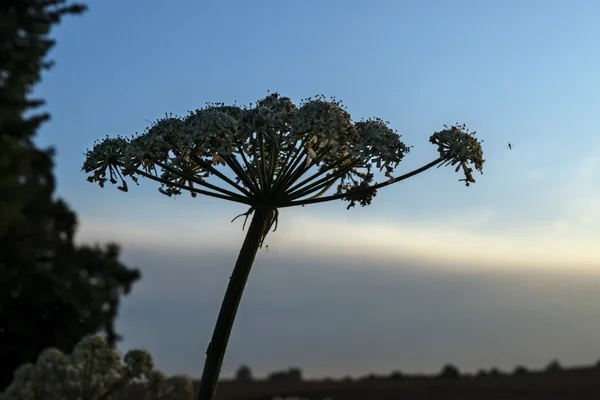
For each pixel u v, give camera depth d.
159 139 0.55
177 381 0.59
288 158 0.54
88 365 0.58
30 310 1.12
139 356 0.58
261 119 0.53
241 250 0.54
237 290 0.53
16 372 0.57
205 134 0.53
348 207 0.59
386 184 0.56
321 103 0.55
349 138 0.55
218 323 0.53
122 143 0.57
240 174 0.54
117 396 0.58
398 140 0.57
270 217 0.54
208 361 0.52
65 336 1.13
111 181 0.57
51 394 0.56
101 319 1.28
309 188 0.55
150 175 0.56
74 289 1.19
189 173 0.58
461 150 0.56
